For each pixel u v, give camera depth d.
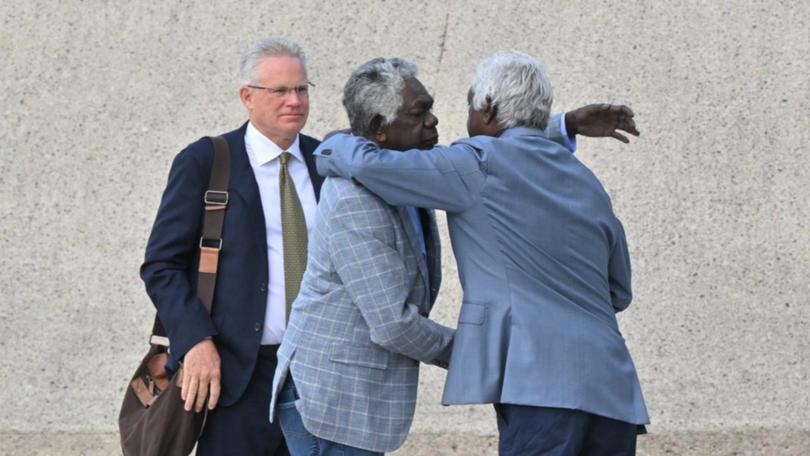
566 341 10.93
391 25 19.61
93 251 19.38
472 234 11.18
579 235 11.19
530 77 11.41
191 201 13.41
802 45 18.42
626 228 18.14
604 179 18.41
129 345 18.92
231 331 13.22
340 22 19.75
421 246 12.10
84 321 19.12
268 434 13.33
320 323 11.71
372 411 11.64
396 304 11.30
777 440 16.86
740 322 17.56
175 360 13.12
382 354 11.69
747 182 18.03
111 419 18.59
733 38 18.66
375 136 11.69
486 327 11.06
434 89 19.22
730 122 18.30
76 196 19.62
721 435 17.02
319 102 19.39
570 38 19.05
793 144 18.03
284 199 13.61
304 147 14.03
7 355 19.09
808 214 17.77
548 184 11.20
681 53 18.70
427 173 11.01
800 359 17.27
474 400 10.97
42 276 19.38
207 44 19.95
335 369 11.59
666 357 17.58
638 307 17.86
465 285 11.30
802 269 17.59
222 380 13.18
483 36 19.30
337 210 11.41
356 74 11.71
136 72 20.00
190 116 19.64
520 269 11.07
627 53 18.83
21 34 20.45
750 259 17.77
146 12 20.30
